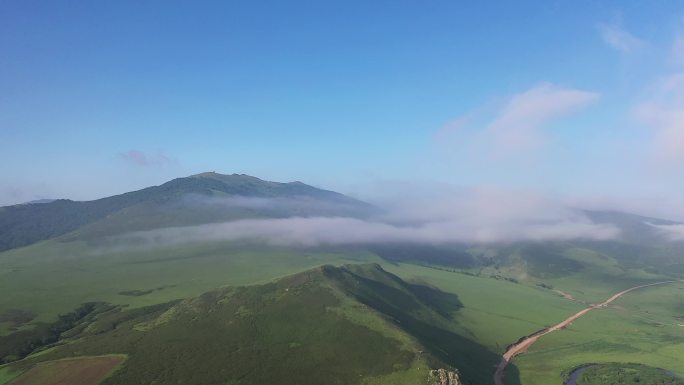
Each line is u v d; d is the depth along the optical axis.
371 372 198.75
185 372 196.50
